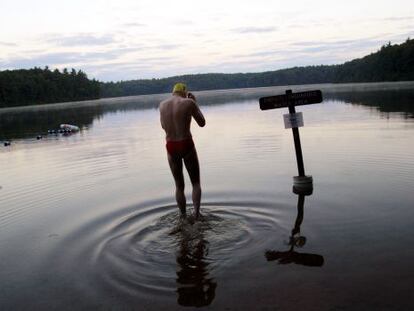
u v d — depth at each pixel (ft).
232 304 10.68
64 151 41.70
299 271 12.18
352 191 19.97
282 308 10.30
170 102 17.71
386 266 12.05
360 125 45.62
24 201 22.68
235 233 15.65
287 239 14.71
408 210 16.71
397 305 10.07
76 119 99.45
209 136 45.19
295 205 18.44
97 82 428.97
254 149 34.47
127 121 82.99
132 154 36.81
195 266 13.12
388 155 27.66
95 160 34.78
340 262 12.54
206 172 26.55
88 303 11.25
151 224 17.25
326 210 17.44
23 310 11.17
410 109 61.05
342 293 10.78
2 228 18.28
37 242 16.19
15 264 14.21
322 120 54.49
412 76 275.59
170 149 17.61
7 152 43.52
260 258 13.30
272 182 22.81
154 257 14.03
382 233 14.51
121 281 12.41
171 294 11.44
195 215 17.58
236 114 80.02
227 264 13.08
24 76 341.41
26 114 144.36
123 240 15.72
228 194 20.98
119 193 22.89
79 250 15.03
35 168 32.89
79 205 21.08
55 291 12.07
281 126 50.80
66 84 380.17
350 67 372.38
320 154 30.04
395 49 296.71
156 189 23.18
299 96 22.13
